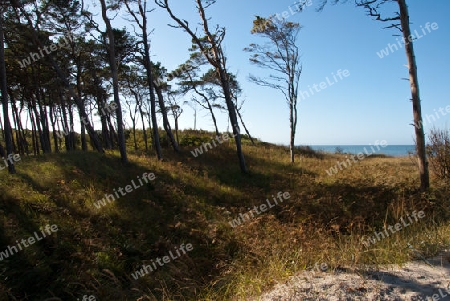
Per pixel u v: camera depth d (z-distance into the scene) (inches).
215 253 293.7
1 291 214.4
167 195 434.9
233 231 333.1
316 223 342.6
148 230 332.2
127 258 284.8
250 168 700.0
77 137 1435.8
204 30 656.4
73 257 268.1
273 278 201.6
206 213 406.0
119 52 737.6
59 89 880.3
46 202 349.4
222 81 672.4
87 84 1001.5
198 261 282.4
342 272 193.0
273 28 780.6
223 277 237.9
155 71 976.3
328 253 234.4
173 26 627.8
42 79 874.1
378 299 153.7
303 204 405.7
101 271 260.1
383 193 435.8
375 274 183.6
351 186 467.2
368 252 227.1
